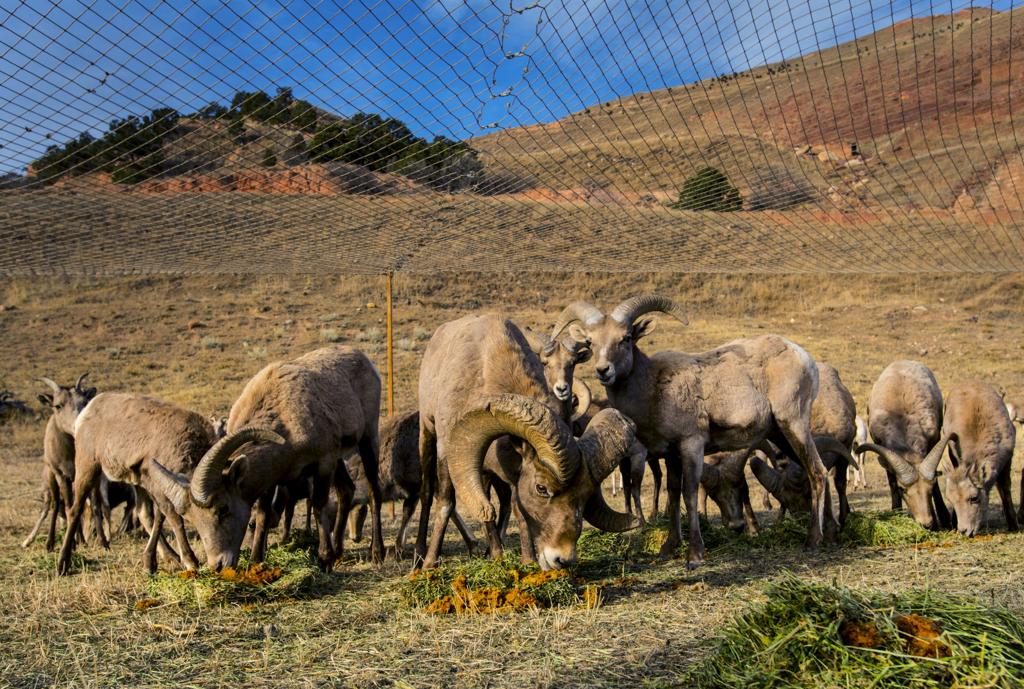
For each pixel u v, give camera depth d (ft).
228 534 26.22
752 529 36.27
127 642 19.21
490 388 25.21
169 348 112.27
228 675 16.70
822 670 14.28
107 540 36.78
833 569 25.90
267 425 27.96
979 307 130.82
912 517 34.65
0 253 35.45
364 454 32.91
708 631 18.43
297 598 23.65
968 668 13.62
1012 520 34.96
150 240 34.30
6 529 41.11
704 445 29.94
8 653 18.66
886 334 118.73
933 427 37.29
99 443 29.91
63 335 116.26
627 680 15.58
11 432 83.51
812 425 37.27
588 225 36.78
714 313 128.67
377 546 31.81
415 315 124.98
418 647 18.10
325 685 15.94
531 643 18.02
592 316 29.14
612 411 22.34
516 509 25.99
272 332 117.91
